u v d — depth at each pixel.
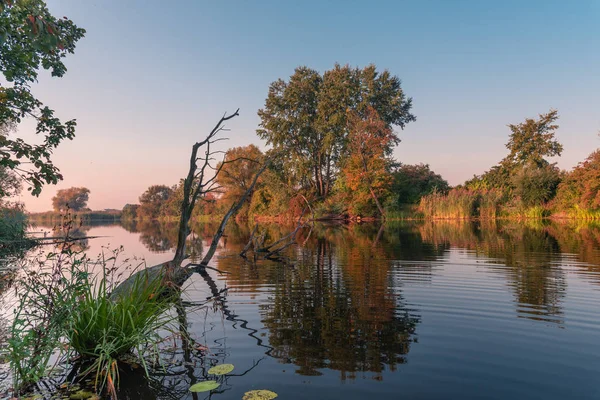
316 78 42.41
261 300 5.71
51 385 3.10
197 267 7.75
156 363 3.47
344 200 38.16
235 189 49.94
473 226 23.42
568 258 9.06
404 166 45.28
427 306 5.20
